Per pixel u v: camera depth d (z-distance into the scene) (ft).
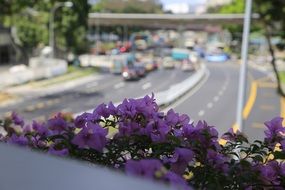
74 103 134.31
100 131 10.17
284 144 11.03
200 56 424.87
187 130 10.87
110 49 424.05
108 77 216.33
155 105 12.03
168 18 368.48
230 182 9.59
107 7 448.24
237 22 347.97
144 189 5.05
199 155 10.23
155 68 267.39
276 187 9.97
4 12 156.66
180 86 153.07
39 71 195.93
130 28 497.05
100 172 5.51
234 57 418.92
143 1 461.37
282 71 265.13
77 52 272.10
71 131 11.35
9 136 13.12
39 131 12.06
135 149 10.58
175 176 7.55
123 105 11.71
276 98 153.48
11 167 5.65
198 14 364.79
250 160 11.30
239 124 61.05
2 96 143.33
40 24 257.34
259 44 425.69
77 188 5.06
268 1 93.30
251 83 202.28
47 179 5.30
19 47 258.37
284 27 103.50
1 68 225.56
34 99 141.38
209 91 165.58
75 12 257.75
